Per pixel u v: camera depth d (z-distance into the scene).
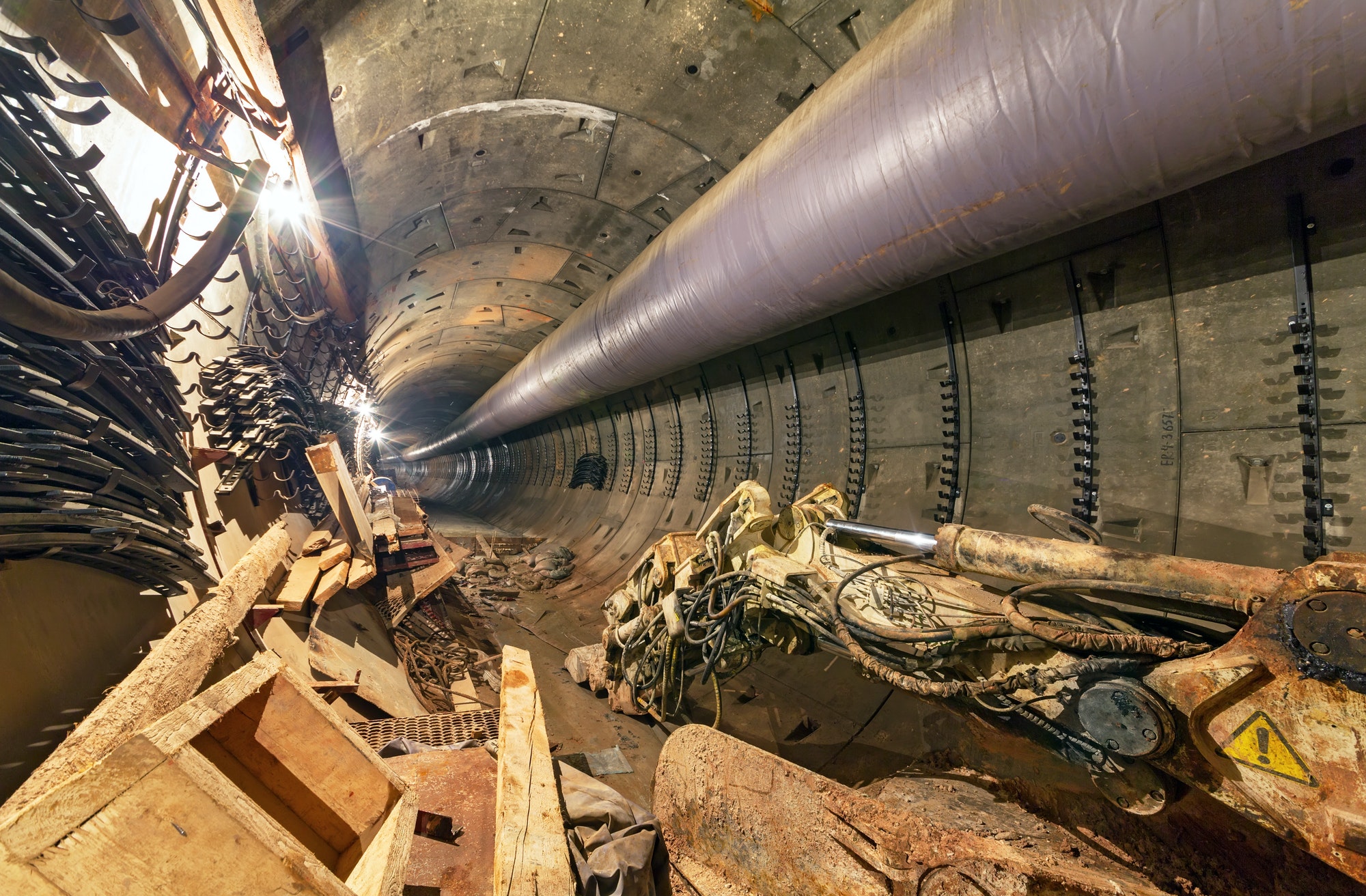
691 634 4.01
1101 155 2.46
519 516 19.22
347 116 4.71
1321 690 1.60
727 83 5.16
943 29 2.79
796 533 3.71
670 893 2.88
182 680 2.33
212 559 3.73
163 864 1.13
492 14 4.46
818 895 2.62
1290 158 2.95
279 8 3.67
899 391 5.65
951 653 2.58
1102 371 3.96
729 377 8.57
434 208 6.55
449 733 3.75
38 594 2.15
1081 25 2.26
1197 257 3.39
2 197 2.06
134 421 2.81
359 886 1.57
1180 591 1.99
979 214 2.98
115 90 2.74
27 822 1.03
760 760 3.09
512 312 11.40
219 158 3.26
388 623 6.80
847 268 3.73
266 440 5.01
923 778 3.31
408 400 21.17
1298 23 1.84
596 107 5.52
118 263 2.70
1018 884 1.99
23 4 2.09
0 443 1.91
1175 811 2.40
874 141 3.12
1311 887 2.05
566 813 2.89
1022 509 4.44
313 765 1.82
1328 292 2.91
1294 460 3.04
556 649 8.27
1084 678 2.13
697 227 4.96
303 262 5.64
